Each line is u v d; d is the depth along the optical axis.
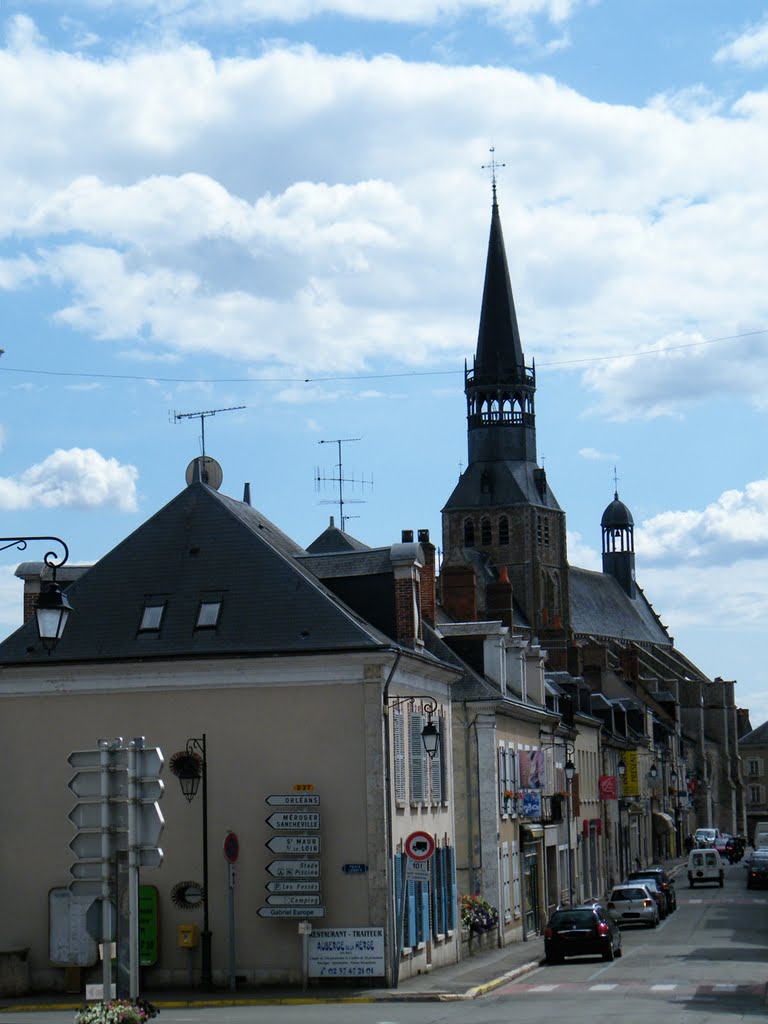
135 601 43.44
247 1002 37.69
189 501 45.44
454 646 62.72
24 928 41.69
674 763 162.50
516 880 63.12
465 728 58.44
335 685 41.19
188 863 41.22
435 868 48.09
